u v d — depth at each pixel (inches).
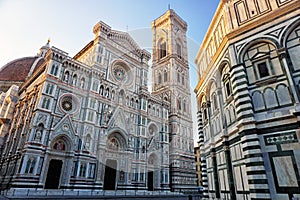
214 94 804.6
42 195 1109.1
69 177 1366.9
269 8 602.9
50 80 1499.8
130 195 1414.9
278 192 446.0
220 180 706.2
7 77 2775.6
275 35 563.8
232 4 700.7
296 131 463.8
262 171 470.9
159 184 1702.8
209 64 845.2
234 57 625.9
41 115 1379.2
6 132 1955.0
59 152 1406.3
